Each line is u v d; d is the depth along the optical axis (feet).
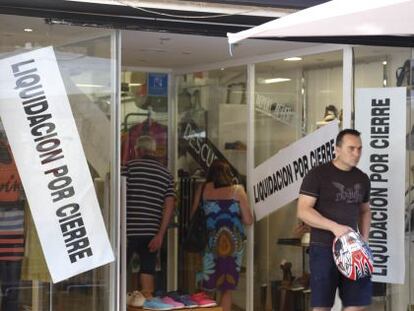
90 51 17.60
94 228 17.67
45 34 17.19
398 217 20.70
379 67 20.95
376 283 20.77
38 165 17.22
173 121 28.09
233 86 25.30
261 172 24.17
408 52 20.80
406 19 14.42
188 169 27.35
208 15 18.03
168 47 22.34
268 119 23.94
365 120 21.01
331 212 18.06
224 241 23.62
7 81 16.96
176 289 26.71
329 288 18.07
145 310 20.27
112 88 17.83
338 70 21.45
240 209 23.67
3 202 17.01
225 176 23.79
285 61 23.18
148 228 23.30
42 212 17.26
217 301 23.70
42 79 17.20
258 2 18.06
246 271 23.91
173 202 23.73
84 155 17.57
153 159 26.53
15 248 17.12
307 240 22.39
